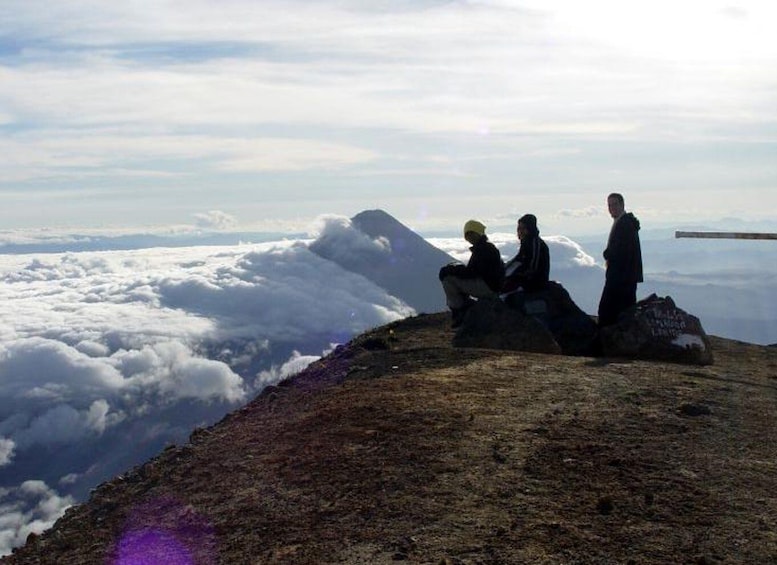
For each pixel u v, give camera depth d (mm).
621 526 5594
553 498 6109
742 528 5535
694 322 11852
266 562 5434
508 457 6930
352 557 5344
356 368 10430
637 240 12133
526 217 12531
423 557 5230
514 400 8461
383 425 7809
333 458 7195
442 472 6703
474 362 10281
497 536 5465
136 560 5926
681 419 7883
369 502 6242
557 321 12234
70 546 6676
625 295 12109
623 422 7754
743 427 7688
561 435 7402
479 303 12008
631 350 11539
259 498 6672
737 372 10812
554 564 5035
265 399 10102
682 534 5457
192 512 6672
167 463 8078
